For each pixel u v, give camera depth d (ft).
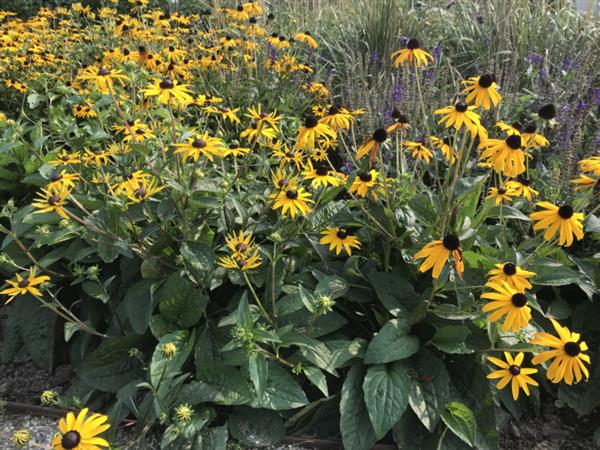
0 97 16.88
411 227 8.54
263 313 7.89
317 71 18.03
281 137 11.39
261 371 6.88
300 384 8.41
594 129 13.66
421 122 13.35
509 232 9.59
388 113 13.70
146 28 18.01
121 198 8.21
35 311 9.84
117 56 14.08
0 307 10.97
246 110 15.62
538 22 20.13
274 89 16.10
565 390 8.69
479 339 8.16
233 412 8.10
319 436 8.06
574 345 6.32
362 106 14.34
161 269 8.86
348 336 8.96
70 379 9.40
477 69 18.20
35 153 11.32
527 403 8.73
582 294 9.50
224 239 9.30
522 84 16.92
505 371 6.87
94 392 8.50
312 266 9.09
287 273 8.88
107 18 20.35
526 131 8.73
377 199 8.82
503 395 8.41
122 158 9.85
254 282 8.59
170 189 8.94
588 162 8.04
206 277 8.48
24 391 9.18
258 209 9.30
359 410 7.62
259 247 8.14
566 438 8.37
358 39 20.59
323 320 8.37
